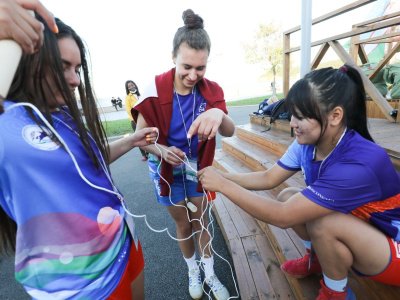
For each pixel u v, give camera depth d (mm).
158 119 1149
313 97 788
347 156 843
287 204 892
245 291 1327
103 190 712
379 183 841
